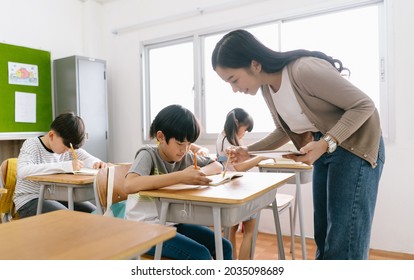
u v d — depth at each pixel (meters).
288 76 1.14
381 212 2.58
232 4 3.18
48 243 0.65
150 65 3.89
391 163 2.53
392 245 2.55
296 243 2.81
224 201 1.01
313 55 1.12
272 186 1.28
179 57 3.67
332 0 2.74
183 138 1.29
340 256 1.13
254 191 1.13
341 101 1.02
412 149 2.45
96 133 3.69
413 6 2.42
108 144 3.83
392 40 2.49
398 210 2.52
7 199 2.08
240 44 1.13
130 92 3.95
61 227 0.75
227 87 3.32
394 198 2.53
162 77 3.81
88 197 1.86
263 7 3.05
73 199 1.83
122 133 4.02
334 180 1.15
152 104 3.90
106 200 1.59
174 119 1.29
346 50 2.77
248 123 2.40
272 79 1.18
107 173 1.62
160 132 1.31
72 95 3.53
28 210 1.96
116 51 4.04
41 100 3.52
